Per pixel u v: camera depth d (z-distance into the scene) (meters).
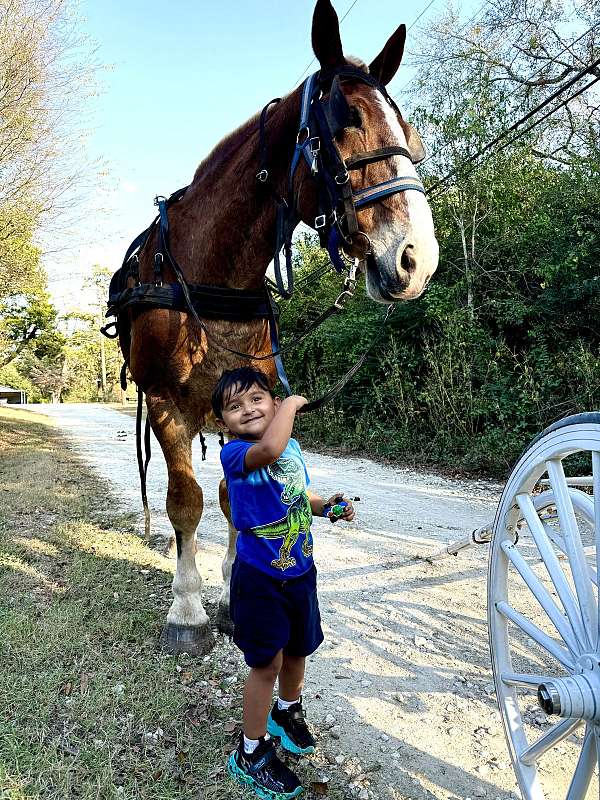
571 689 1.47
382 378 11.95
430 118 10.67
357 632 3.42
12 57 10.61
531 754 1.85
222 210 2.91
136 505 6.45
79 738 2.29
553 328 9.10
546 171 10.43
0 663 2.76
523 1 13.10
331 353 13.12
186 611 3.07
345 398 12.87
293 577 2.06
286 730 2.28
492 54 13.19
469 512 6.45
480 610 3.74
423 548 5.00
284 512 2.04
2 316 23.52
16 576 3.91
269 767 2.04
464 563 4.60
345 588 4.10
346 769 2.24
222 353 3.02
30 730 2.28
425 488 7.97
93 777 2.07
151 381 3.13
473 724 2.56
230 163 2.98
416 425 10.66
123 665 2.82
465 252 10.07
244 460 1.97
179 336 2.96
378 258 2.30
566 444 1.70
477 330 9.46
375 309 11.58
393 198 2.30
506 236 9.98
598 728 1.52
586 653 1.58
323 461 10.89
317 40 2.58
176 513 3.04
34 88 10.89
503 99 10.49
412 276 2.27
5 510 5.79
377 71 2.76
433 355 10.05
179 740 2.29
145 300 2.96
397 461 10.38
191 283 2.99
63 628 3.11
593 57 12.58
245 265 2.94
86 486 7.41
